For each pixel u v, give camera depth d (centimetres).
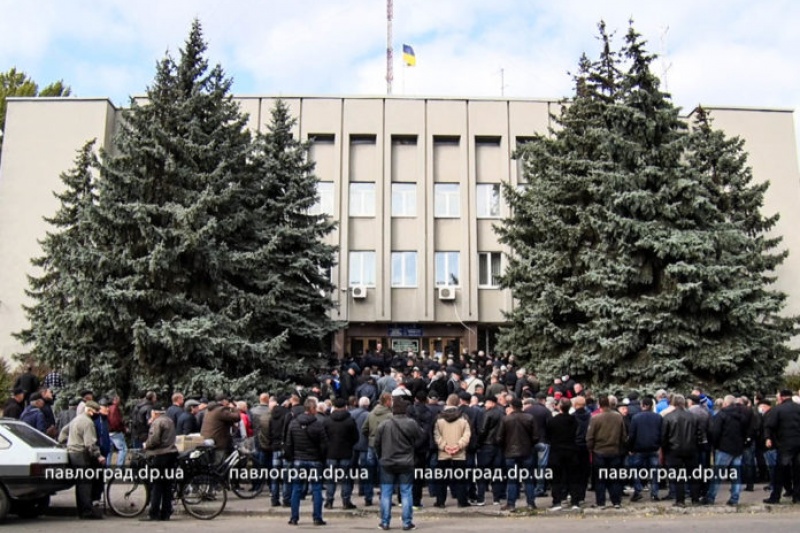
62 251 1844
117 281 1820
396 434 1081
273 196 2362
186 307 1897
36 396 1466
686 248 1920
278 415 1327
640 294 2028
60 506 1330
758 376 1941
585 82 2405
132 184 1925
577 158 2314
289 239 2261
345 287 3359
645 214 2028
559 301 2138
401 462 1075
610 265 2017
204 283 2000
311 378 2097
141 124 1998
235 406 1543
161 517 1188
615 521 1152
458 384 1928
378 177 3453
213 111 2128
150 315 1861
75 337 1798
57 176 3256
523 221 2461
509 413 1251
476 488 1373
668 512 1223
